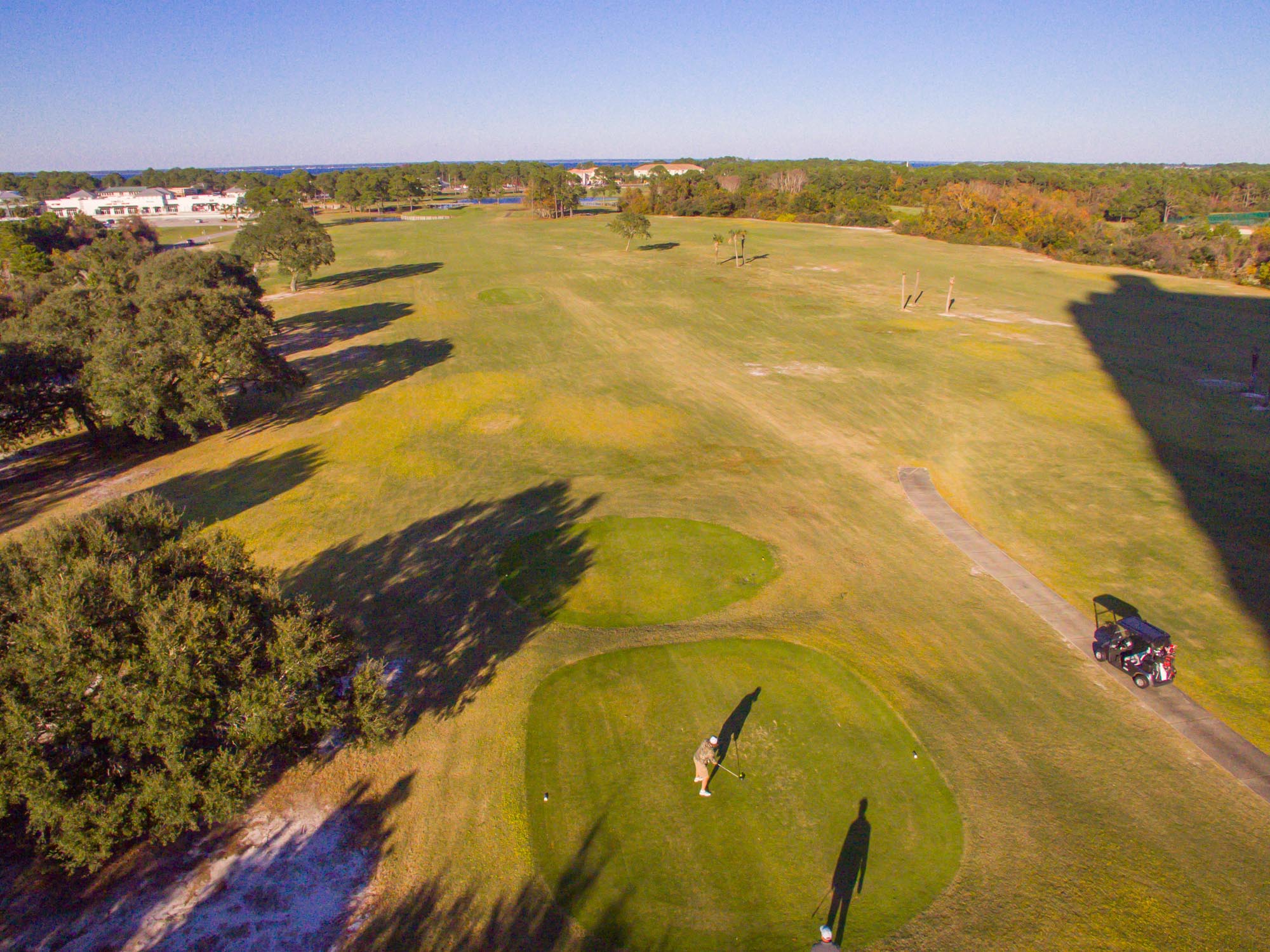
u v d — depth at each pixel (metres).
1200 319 57.34
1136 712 17.17
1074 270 80.00
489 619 21.42
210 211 192.12
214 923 12.49
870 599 22.05
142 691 12.48
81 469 34.78
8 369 31.84
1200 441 33.91
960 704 17.48
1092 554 24.39
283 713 13.62
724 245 99.56
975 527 26.53
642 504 28.86
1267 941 11.83
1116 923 12.18
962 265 83.56
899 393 41.19
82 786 12.38
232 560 15.64
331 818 14.63
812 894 12.78
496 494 30.12
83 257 66.56
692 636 20.31
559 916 12.53
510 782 15.45
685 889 12.93
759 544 25.50
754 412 38.84
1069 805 14.61
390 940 12.19
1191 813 14.41
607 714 17.38
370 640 20.48
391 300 68.94
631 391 42.44
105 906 12.85
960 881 12.98
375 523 27.86
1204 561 23.66
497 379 44.84
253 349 37.03
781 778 15.38
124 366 33.75
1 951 12.07
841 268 81.81
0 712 11.98
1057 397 40.16
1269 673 18.41
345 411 40.56
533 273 80.62
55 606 12.47
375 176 176.12
